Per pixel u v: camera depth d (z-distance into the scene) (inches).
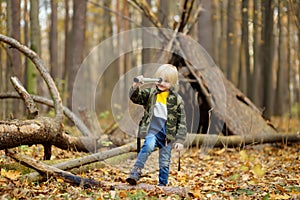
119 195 197.6
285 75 1006.4
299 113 831.7
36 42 442.9
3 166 228.5
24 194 194.9
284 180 247.8
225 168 298.5
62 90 550.6
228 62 772.6
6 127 221.3
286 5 523.5
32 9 440.5
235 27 788.0
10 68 438.3
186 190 207.8
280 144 396.2
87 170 258.7
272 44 709.9
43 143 255.3
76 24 518.3
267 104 714.8
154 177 255.8
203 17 608.7
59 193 203.2
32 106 260.5
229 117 397.4
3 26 454.3
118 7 927.0
